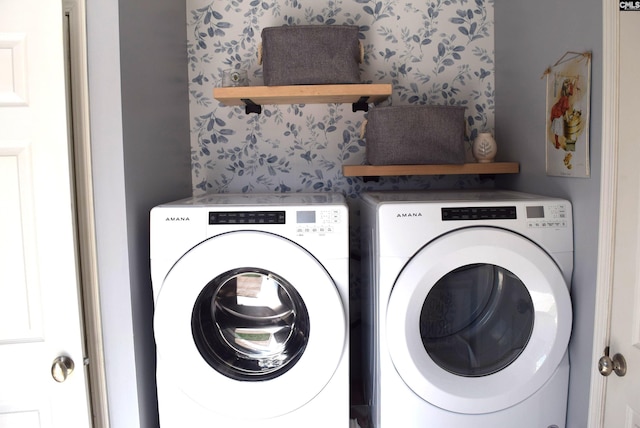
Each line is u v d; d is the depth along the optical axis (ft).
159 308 4.67
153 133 5.45
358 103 6.87
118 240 4.69
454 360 5.01
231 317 5.04
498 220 4.78
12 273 4.47
